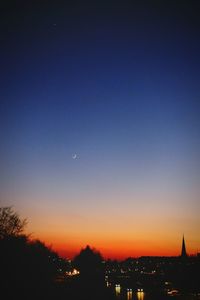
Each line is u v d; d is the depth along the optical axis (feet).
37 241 289.33
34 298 218.18
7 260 208.95
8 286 201.98
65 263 413.18
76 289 334.44
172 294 424.46
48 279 249.96
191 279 609.42
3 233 216.95
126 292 455.63
